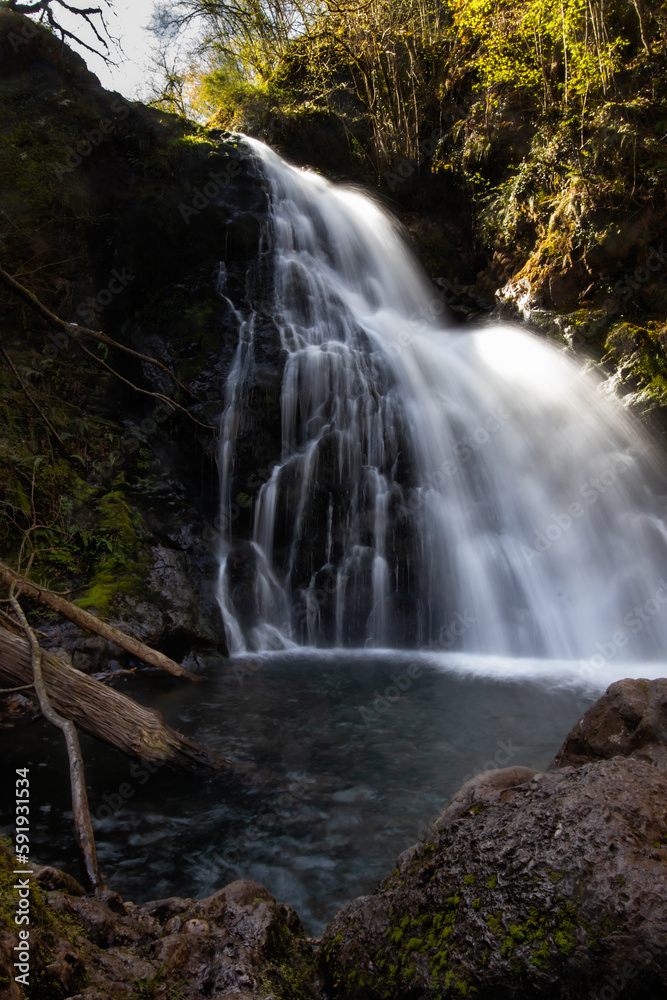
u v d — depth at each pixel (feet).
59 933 6.82
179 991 6.69
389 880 7.42
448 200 45.85
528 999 5.33
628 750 8.95
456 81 44.70
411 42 47.19
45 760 16.35
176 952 7.09
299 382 32.30
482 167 42.86
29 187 35.22
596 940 5.20
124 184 37.93
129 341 35.45
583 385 31.40
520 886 5.77
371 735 18.15
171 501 30.89
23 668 14.55
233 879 11.62
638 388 29.86
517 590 29.76
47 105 37.01
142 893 11.20
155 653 18.65
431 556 30.91
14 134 36.04
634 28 36.58
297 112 47.50
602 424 30.07
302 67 51.52
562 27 36.70
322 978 7.27
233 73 53.42
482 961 5.61
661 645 27.20
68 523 27.32
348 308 37.73
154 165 37.09
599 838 5.71
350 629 30.94
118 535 27.71
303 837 12.97
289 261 37.11
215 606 28.81
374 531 31.40
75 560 26.48
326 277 38.47
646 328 31.30
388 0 47.19
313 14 49.90
